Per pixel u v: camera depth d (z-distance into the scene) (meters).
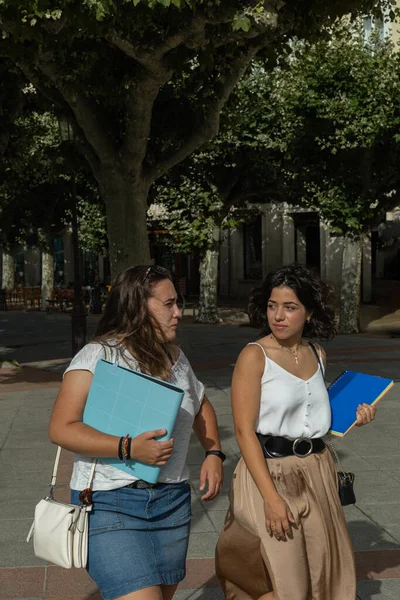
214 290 25.23
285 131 21.34
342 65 19.52
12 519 5.41
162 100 12.11
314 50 19.64
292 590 2.90
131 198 12.04
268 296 3.14
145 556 2.66
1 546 4.84
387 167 20.92
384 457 7.13
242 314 27.59
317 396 3.12
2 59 11.98
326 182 21.44
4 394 11.23
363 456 7.18
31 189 30.95
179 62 10.27
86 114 11.45
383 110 19.41
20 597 4.02
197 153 22.50
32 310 34.03
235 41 10.26
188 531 2.86
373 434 8.09
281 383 3.05
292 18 10.40
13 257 40.50
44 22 8.57
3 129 13.67
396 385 11.32
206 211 23.94
